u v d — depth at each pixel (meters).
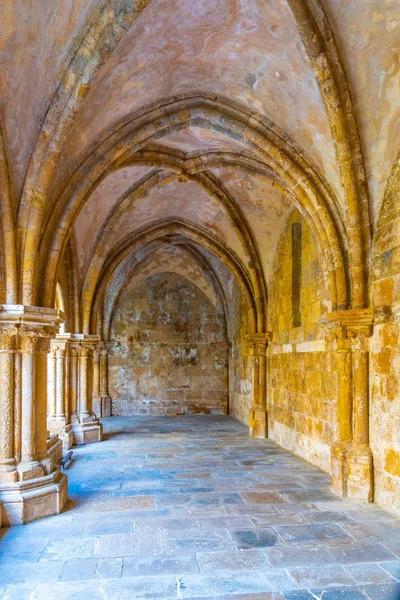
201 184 9.08
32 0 4.05
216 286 15.05
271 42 5.15
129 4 4.30
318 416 7.52
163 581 3.69
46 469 5.31
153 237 11.26
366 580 3.71
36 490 5.10
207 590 3.55
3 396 5.05
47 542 4.45
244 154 7.70
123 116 6.00
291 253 9.00
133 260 13.70
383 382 5.58
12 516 4.89
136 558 4.11
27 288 5.12
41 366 5.37
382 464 5.55
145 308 15.16
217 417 14.33
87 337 9.77
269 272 10.42
